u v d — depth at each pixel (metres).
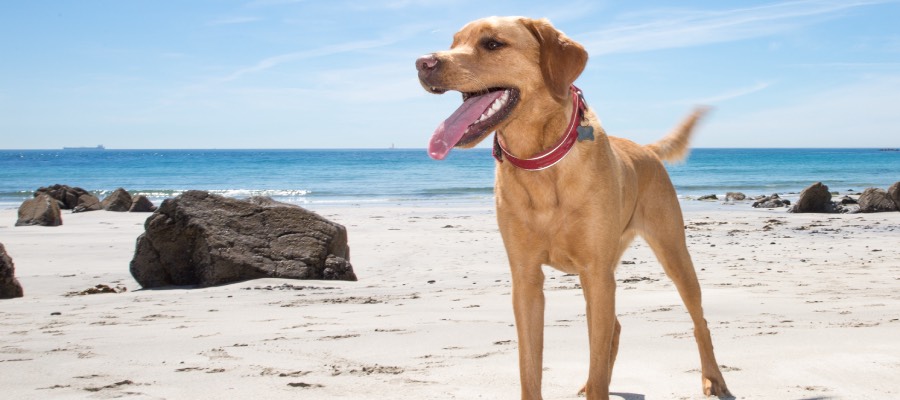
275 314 6.82
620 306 6.92
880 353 4.61
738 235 14.95
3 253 8.30
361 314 6.75
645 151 4.50
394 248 13.24
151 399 3.92
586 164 3.61
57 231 16.44
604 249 3.64
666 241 4.38
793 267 10.05
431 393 3.99
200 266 9.26
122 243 14.02
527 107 3.58
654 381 4.26
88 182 45.72
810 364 4.41
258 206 9.83
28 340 5.57
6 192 34.91
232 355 4.96
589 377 3.56
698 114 5.17
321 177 50.28
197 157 123.38
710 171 57.38
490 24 3.57
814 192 20.83
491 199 29.39
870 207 20.52
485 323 6.08
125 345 5.34
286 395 3.97
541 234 3.66
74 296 8.32
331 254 9.70
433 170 61.41
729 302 7.02
